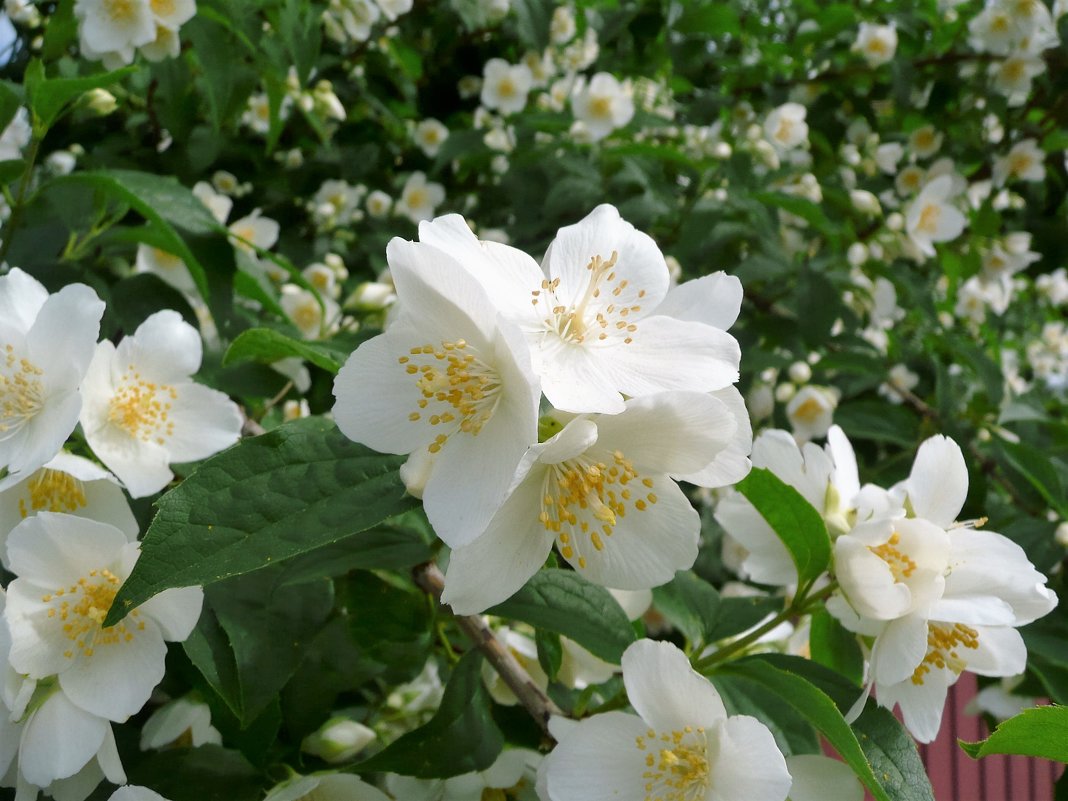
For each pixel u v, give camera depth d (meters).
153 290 0.20
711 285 0.13
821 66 0.44
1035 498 0.32
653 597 0.16
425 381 0.11
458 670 0.14
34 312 0.15
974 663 0.14
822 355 0.35
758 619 0.16
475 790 0.15
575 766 0.12
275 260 0.20
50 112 0.19
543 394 0.11
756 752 0.12
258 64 0.29
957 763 0.69
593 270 0.12
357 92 0.39
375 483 0.12
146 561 0.10
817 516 0.13
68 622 0.13
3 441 0.14
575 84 0.43
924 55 0.43
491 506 0.11
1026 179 0.43
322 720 0.16
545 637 0.15
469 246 0.12
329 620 0.16
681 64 0.42
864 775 0.11
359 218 0.36
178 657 0.15
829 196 0.37
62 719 0.13
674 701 0.12
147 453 0.15
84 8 0.23
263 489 0.11
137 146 0.32
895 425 0.32
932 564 0.13
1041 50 0.41
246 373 0.21
